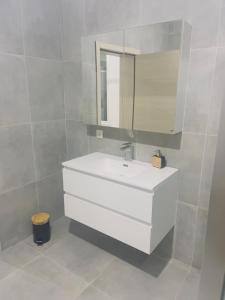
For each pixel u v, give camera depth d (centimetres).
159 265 189
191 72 157
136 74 176
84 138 229
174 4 154
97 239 219
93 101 207
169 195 170
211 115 156
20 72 190
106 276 177
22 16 184
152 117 174
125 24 178
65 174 195
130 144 194
